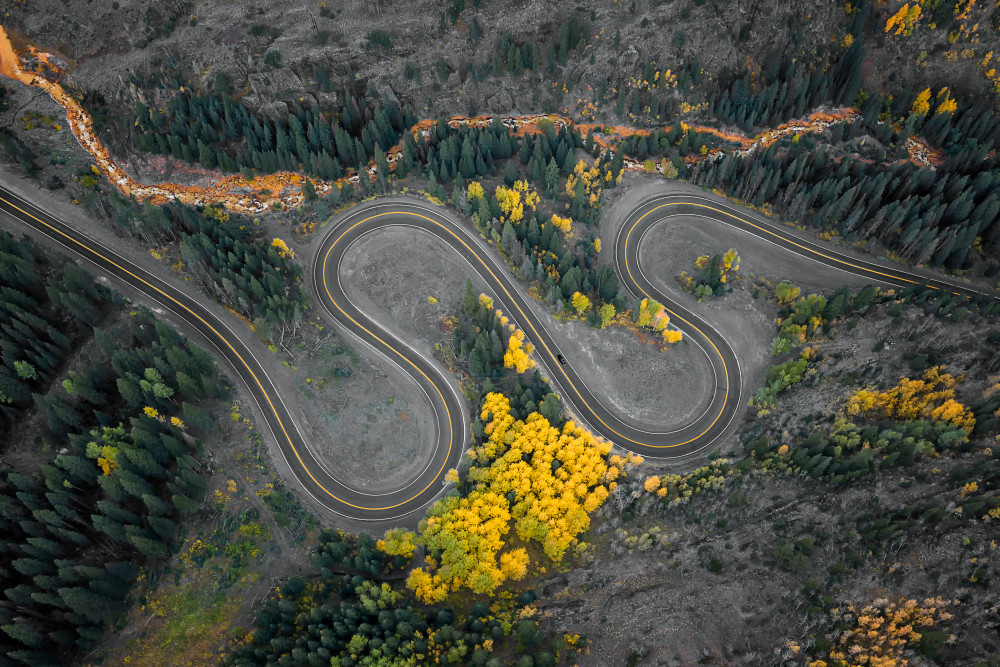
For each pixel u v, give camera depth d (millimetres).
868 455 118188
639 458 129625
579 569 117688
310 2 166250
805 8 170750
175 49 160125
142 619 109688
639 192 168500
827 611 104500
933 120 170125
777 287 152000
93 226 147000
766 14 170750
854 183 163750
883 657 97562
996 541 108562
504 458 124375
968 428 122625
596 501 120812
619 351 146875
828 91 174000
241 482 125312
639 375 144750
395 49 167625
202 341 138375
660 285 157250
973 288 155750
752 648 103438
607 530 122062
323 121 158500
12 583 105188
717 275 153000
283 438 131750
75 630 104188
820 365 139625
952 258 156375
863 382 135625
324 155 157625
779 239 163125
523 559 114375
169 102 157125
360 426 134375
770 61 171375
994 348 135875
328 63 163000
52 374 125188
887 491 118750
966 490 114438
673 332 145250
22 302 126000
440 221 158750
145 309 134625
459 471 128875
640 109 175250
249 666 100875
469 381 139250
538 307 150625
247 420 131500
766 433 134125
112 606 106000
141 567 113125
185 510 114812
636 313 150500
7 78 159125
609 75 174625
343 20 166250
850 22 173125
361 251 153750
